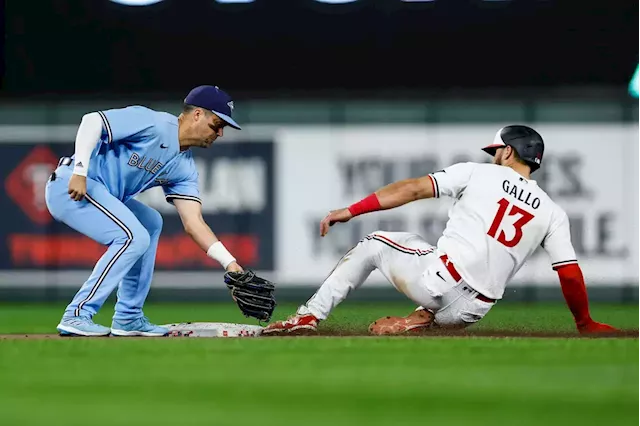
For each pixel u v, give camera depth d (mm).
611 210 43062
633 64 43625
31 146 44000
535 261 42531
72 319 21344
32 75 44438
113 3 44375
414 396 12305
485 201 20938
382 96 43656
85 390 12867
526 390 12828
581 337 20734
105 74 44594
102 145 21547
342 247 43469
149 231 22359
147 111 21562
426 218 42969
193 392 12641
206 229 22453
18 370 14984
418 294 21234
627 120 43062
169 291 43500
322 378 13867
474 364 15594
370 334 21734
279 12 44438
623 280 42938
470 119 43438
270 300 22094
